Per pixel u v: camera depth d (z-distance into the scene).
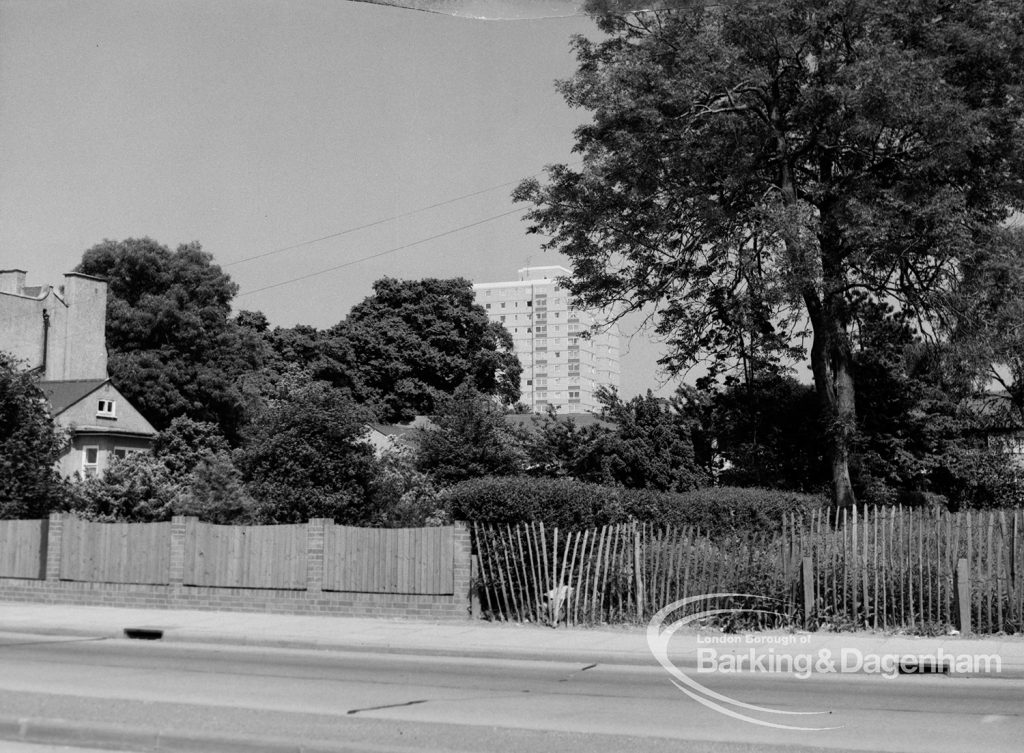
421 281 75.56
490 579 19.02
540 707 10.65
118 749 8.52
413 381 72.00
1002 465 31.84
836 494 28.38
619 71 27.05
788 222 24.84
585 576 18.52
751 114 28.25
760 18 25.48
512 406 81.94
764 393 32.56
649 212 28.20
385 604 19.59
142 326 53.31
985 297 25.12
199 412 54.09
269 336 72.94
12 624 18.77
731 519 22.58
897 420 30.91
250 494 27.39
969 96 26.22
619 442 29.33
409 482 30.91
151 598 21.50
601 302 30.77
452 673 13.56
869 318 31.02
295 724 8.82
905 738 9.07
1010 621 16.44
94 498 30.09
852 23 25.92
